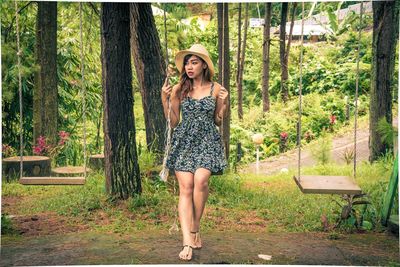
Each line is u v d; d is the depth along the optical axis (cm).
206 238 622
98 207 751
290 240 624
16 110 1153
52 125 1062
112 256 553
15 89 1107
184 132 535
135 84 1345
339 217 686
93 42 1295
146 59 873
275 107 1373
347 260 554
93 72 1291
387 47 953
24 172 930
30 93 1160
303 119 1323
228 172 973
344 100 1350
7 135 1157
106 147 776
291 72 1459
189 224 528
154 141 874
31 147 1160
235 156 1213
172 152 541
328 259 555
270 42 1465
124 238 625
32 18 1193
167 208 741
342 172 971
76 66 1265
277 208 766
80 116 1266
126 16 746
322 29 1507
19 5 1167
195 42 1404
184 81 541
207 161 525
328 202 793
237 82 1354
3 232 654
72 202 783
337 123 1317
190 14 1462
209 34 1410
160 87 881
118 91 759
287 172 1045
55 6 1050
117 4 737
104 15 743
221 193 848
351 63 1401
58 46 1252
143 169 851
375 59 967
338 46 1477
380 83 966
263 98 1350
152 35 873
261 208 773
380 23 954
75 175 961
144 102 884
